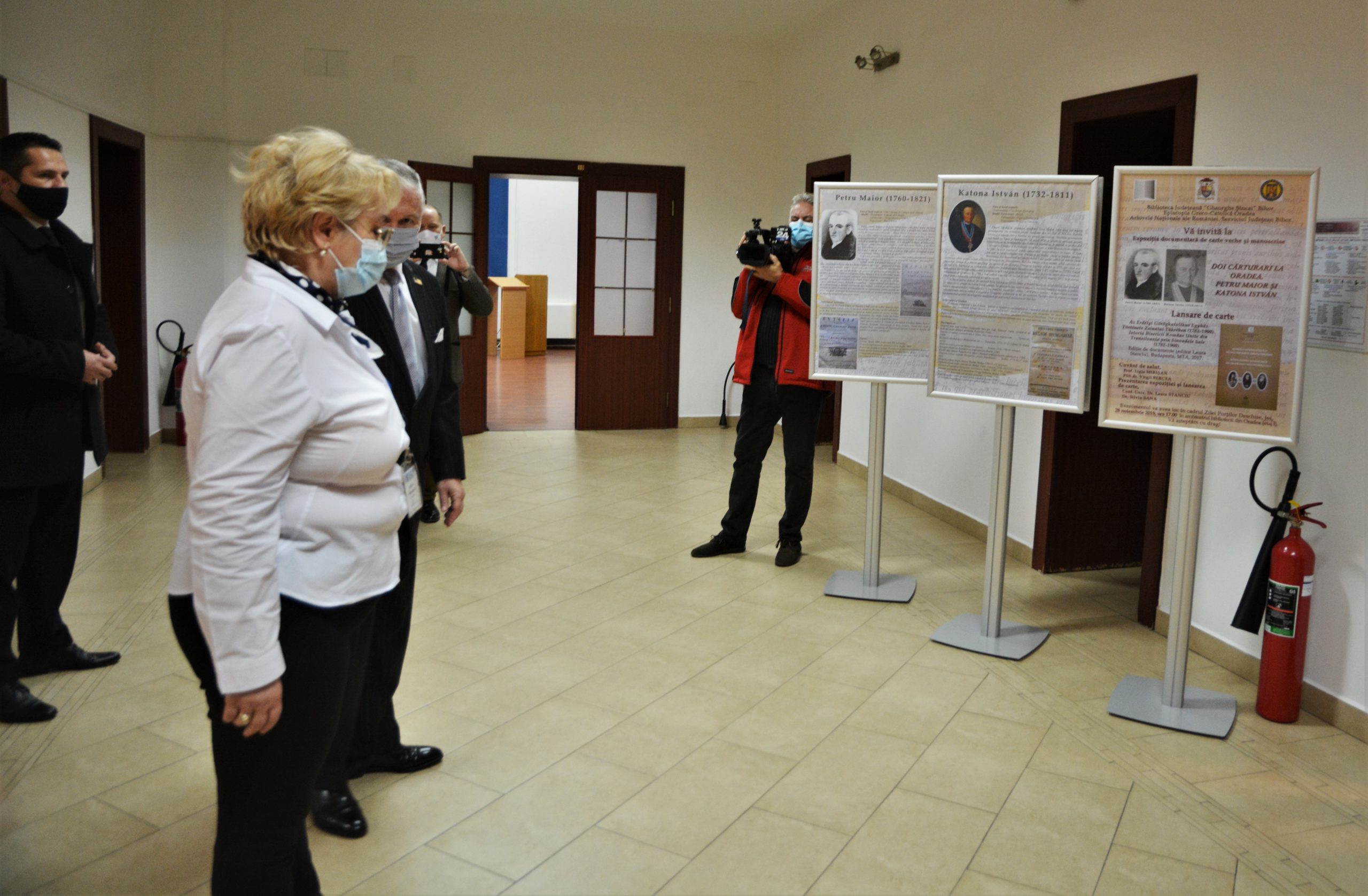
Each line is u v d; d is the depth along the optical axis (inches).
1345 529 124.1
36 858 90.4
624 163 334.3
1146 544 161.2
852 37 280.8
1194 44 151.3
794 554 189.5
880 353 169.0
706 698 130.1
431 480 207.5
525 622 156.2
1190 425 124.6
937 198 155.2
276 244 61.1
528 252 653.9
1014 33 200.2
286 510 61.2
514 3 304.5
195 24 293.3
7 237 114.5
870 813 103.0
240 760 61.6
